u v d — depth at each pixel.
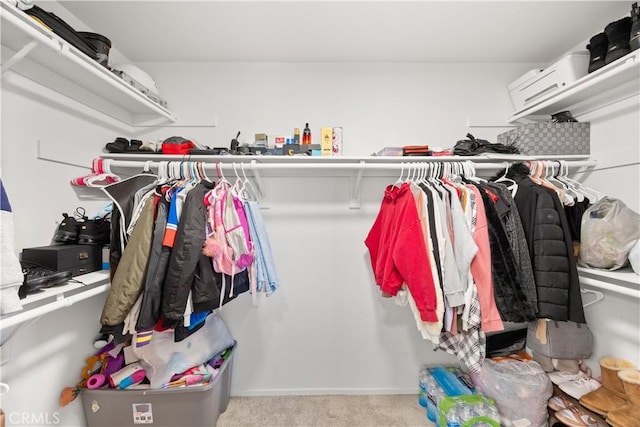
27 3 0.81
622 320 1.21
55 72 1.10
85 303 1.24
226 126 1.67
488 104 1.69
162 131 1.65
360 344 1.67
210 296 1.04
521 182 1.22
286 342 1.66
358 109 1.68
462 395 1.33
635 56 0.98
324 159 1.42
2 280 0.66
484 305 1.04
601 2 1.19
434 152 1.46
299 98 1.67
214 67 1.67
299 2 1.20
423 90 1.69
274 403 1.57
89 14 1.25
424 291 1.04
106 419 1.21
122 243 1.08
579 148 1.41
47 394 1.06
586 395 1.18
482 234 1.09
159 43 1.48
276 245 1.67
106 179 1.29
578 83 1.20
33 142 1.03
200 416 1.24
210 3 1.20
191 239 1.01
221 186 1.23
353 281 1.68
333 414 1.48
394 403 1.57
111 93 1.32
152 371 1.23
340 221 1.68
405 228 1.12
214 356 1.44
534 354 1.51
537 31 1.40
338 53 1.59
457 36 1.44
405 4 1.21
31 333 1.01
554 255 1.06
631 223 1.02
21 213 0.99
